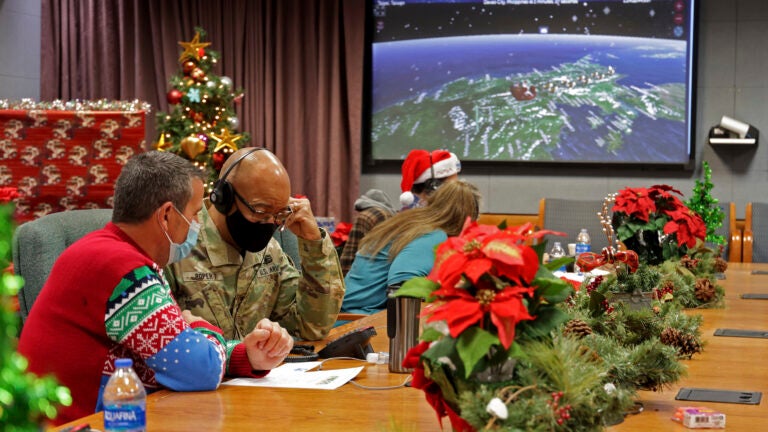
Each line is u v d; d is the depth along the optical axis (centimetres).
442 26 673
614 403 122
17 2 703
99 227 238
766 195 659
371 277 308
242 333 225
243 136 650
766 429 131
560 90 664
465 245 111
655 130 657
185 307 216
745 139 640
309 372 180
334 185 681
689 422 131
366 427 133
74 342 164
